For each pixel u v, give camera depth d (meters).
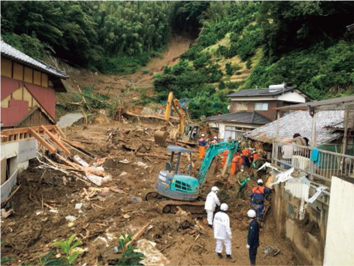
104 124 36.75
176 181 12.12
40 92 16.45
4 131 11.64
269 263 9.14
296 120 15.90
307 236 8.83
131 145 22.95
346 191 6.20
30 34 42.59
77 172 14.99
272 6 40.78
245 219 12.02
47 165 14.38
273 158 12.54
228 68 49.66
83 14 52.56
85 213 11.32
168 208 11.93
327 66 31.27
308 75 31.55
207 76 50.94
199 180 13.64
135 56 72.19
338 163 9.10
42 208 11.51
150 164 18.91
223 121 26.11
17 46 35.28
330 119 13.88
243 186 14.10
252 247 8.36
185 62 60.97
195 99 42.34
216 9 78.44
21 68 14.15
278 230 11.14
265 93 24.73
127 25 72.25
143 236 9.83
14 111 13.37
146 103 46.47
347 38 34.84
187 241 9.91
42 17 42.34
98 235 9.84
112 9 77.50
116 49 70.75
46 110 17.38
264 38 45.59
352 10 34.34
